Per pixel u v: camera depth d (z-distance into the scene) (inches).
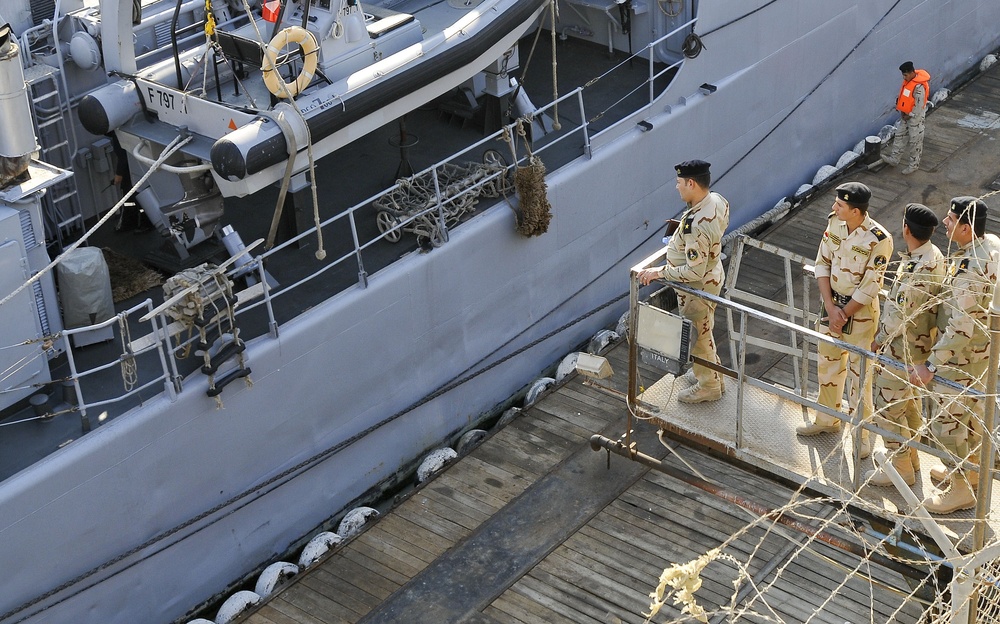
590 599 330.0
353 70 383.9
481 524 360.2
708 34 474.0
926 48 624.1
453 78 401.1
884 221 523.5
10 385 324.8
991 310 202.7
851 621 315.3
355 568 346.9
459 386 419.5
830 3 531.2
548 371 456.1
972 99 633.6
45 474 304.0
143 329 366.6
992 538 242.7
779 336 438.3
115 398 323.6
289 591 339.9
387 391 392.5
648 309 308.2
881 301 307.1
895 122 619.2
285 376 355.6
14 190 317.7
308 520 380.8
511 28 416.5
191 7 420.2
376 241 405.4
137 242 413.7
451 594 335.0
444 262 393.1
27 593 311.6
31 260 328.8
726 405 315.0
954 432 263.1
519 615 326.3
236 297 339.6
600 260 463.5
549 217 410.9
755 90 509.0
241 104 366.3
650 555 343.6
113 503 323.0
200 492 345.4
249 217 423.8
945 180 554.3
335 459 382.0
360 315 371.6
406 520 363.6
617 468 378.6
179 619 350.9
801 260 309.4
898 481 230.7
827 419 292.8
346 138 368.8
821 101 555.5
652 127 461.1
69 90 407.5
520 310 434.6
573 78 513.0
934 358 252.1
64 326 354.3
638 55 525.7
